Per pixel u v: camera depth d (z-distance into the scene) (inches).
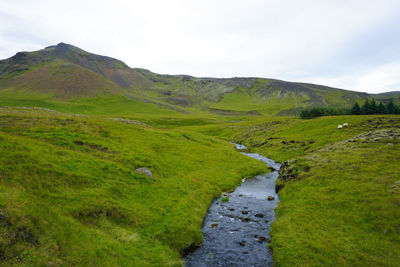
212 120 7485.2
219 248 816.3
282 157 2433.6
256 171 1936.5
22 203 633.0
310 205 1033.5
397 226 764.0
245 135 4404.5
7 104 6648.6
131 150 1594.5
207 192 1348.4
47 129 1498.5
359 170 1198.9
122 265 613.3
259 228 958.4
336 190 1075.9
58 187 850.8
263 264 722.2
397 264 626.5
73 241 610.2
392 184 983.6
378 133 1884.8
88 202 825.5
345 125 2898.6
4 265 472.7
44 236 574.9
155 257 701.9
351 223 842.2
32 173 849.5
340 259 673.0
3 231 520.7
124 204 922.1
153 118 6609.3
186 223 927.7
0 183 727.1
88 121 1959.9
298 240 791.7
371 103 4904.0
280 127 4121.6
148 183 1198.3
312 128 3341.5
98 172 1075.9
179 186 1288.1
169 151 2000.5
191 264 727.7
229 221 1027.9
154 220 900.6
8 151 911.0
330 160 1435.8
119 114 7052.2
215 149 2546.8
